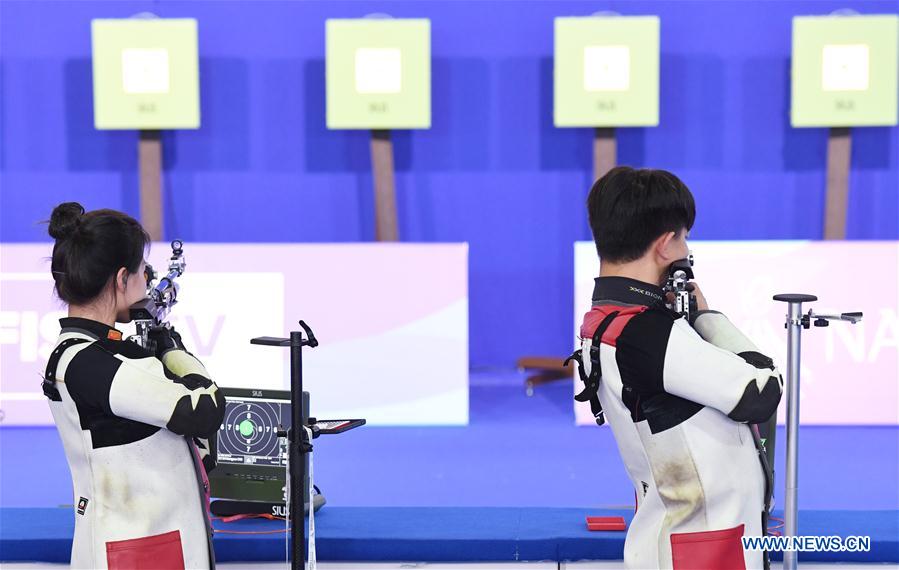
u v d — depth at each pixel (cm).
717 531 638
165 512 703
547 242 2358
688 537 638
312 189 2358
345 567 945
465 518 1006
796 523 829
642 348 631
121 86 2144
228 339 1722
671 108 2308
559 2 2297
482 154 2341
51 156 2338
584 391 674
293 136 2344
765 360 645
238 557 930
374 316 1766
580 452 1650
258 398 976
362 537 950
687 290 664
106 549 691
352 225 2369
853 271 1697
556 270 2364
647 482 666
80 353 687
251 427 977
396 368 1783
